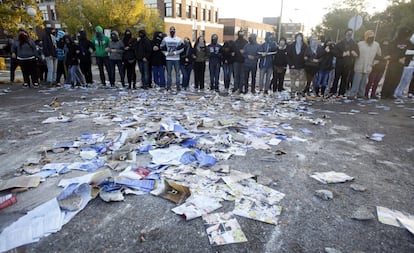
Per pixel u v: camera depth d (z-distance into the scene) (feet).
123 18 74.33
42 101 22.90
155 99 23.95
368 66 25.84
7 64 62.59
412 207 8.32
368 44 25.54
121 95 25.96
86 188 8.47
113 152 11.55
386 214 7.88
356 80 26.71
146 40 28.86
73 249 6.39
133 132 13.88
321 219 7.64
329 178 9.89
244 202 8.24
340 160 11.71
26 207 7.84
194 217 7.50
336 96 27.50
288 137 14.44
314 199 8.60
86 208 7.84
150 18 81.82
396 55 25.55
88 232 6.93
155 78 30.60
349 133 15.60
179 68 29.40
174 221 7.39
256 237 6.88
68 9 75.15
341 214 7.89
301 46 27.35
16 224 7.06
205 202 8.16
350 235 7.05
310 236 6.97
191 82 38.55
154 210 7.84
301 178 9.95
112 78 31.48
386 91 27.02
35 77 31.09
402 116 19.98
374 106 23.44
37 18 54.49
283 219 7.59
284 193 8.89
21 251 6.28
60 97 24.73
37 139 13.41
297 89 29.07
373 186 9.54
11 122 16.44
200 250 6.43
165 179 9.27
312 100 25.44
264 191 8.88
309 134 15.11
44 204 7.79
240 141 13.25
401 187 9.52
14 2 51.65
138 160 10.86
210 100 24.00
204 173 9.84
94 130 14.80
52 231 6.89
